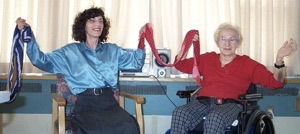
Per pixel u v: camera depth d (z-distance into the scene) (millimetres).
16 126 3014
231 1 3219
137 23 3188
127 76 2975
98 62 2402
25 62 3051
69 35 3115
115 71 2443
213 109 2285
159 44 3143
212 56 2594
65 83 2395
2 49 3012
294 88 3139
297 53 3219
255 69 2457
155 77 2996
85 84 2330
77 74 2348
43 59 2291
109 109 2277
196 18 3199
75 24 2496
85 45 2432
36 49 2242
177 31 3162
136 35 3182
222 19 3207
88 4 3096
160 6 3162
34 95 3006
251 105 2354
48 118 3037
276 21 3248
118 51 2510
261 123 2270
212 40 3195
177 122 2332
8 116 3000
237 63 2486
